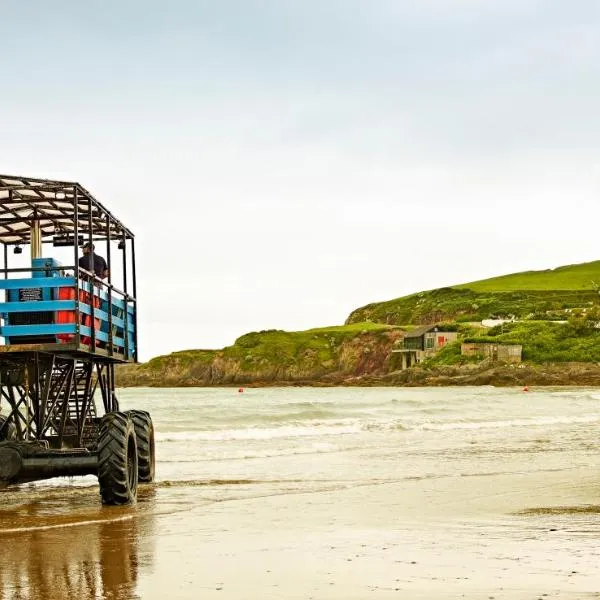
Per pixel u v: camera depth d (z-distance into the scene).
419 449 26.05
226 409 63.03
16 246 18.83
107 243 15.44
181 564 8.84
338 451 25.47
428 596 7.29
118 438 13.24
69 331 13.10
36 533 10.91
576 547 9.70
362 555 9.27
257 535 10.76
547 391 163.25
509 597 7.20
